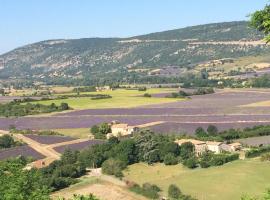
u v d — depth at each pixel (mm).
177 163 159750
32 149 190875
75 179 142875
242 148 179250
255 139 196625
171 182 137375
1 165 47812
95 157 160500
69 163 155375
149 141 167875
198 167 153625
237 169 145000
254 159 158375
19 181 44000
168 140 180625
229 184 130375
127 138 183625
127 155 161875
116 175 148125
